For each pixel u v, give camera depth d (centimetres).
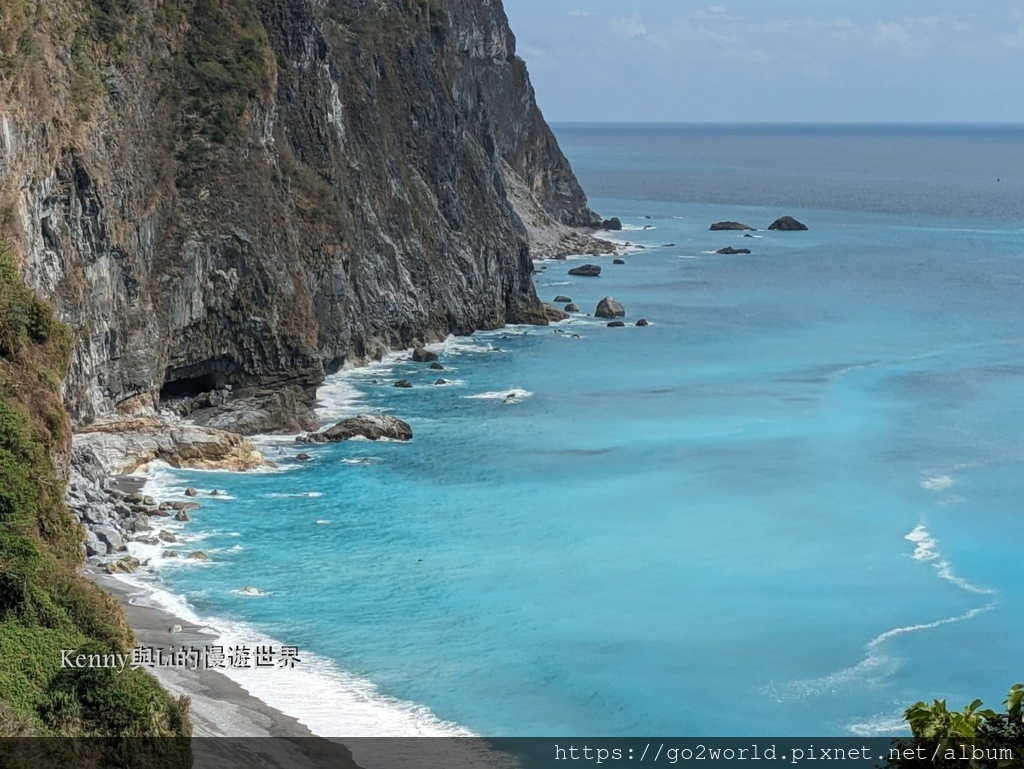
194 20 10769
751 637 6291
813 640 6278
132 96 9612
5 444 5728
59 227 8244
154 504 7769
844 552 7400
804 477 8769
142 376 9112
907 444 9650
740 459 9175
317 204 11519
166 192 9819
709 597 6738
